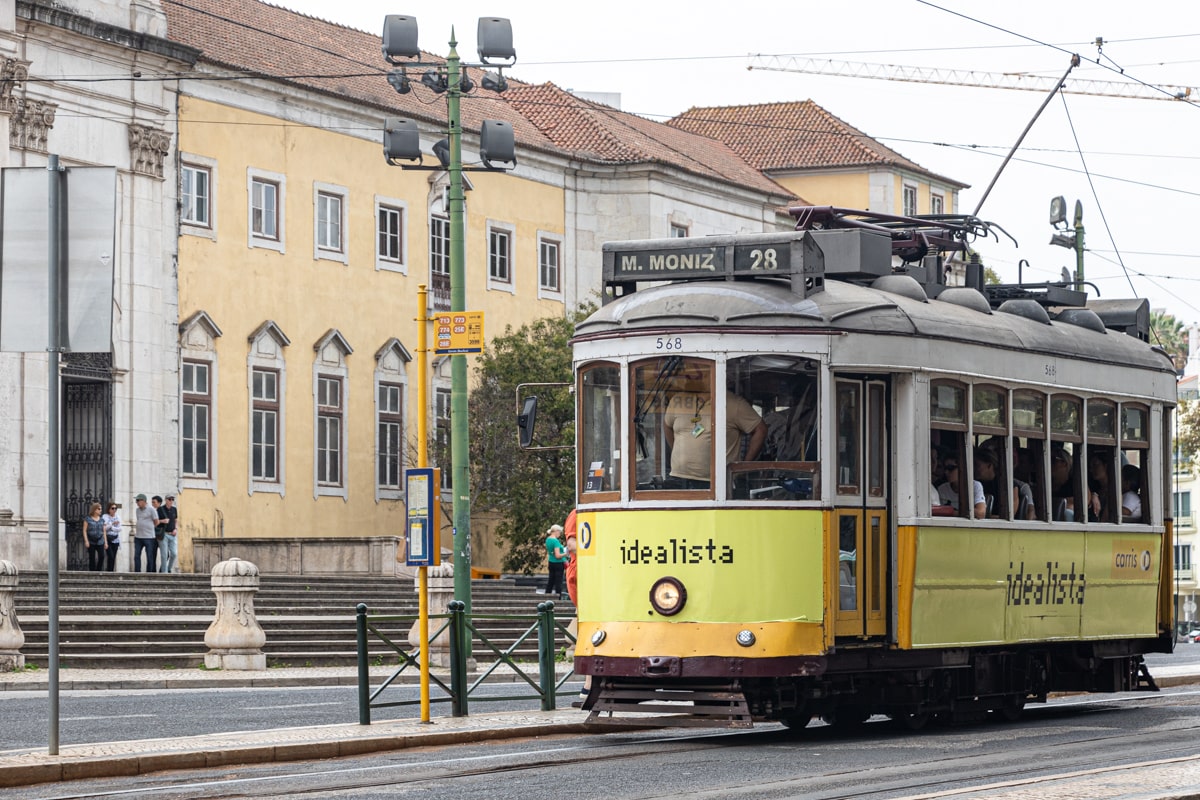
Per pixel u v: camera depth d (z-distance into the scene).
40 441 102.62
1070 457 46.69
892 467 40.91
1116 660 49.59
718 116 187.50
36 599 81.06
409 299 131.88
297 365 122.19
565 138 150.00
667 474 39.75
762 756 36.41
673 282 42.25
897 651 40.72
